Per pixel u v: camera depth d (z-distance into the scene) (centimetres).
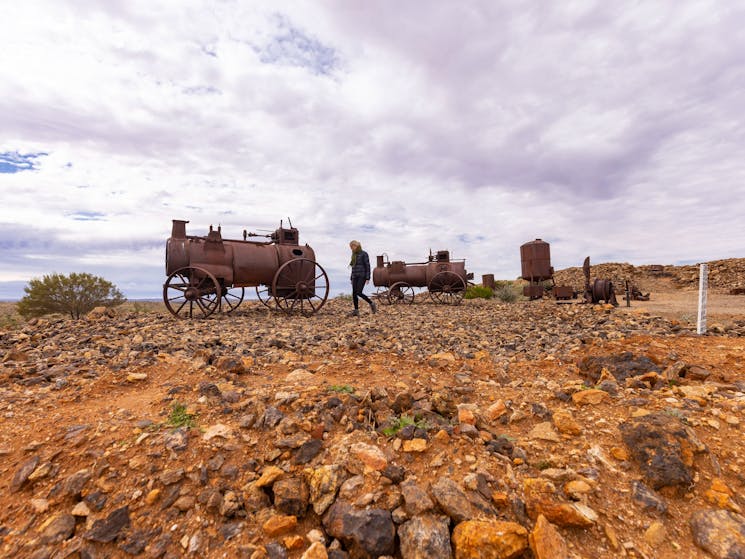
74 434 242
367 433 261
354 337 609
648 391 324
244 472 223
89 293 1828
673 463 210
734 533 172
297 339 568
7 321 1652
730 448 230
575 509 186
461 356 488
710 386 322
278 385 344
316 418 274
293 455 238
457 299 1512
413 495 199
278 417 270
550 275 1717
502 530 175
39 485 203
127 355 433
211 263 890
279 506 201
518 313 994
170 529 186
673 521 189
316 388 330
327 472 217
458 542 175
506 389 362
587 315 871
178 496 203
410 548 176
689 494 202
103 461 218
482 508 193
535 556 170
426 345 556
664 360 408
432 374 404
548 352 502
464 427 265
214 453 234
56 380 340
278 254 989
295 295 1016
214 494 204
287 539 184
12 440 237
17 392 312
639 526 186
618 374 376
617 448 240
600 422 274
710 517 182
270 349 492
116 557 172
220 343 526
